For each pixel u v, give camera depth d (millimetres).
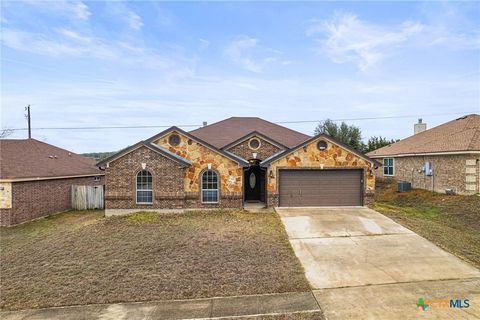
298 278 7582
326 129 42188
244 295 6785
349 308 6141
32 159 19141
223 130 21672
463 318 5707
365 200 16078
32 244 11305
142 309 6281
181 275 7812
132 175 15039
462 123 22234
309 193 16141
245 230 11852
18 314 6227
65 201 19438
